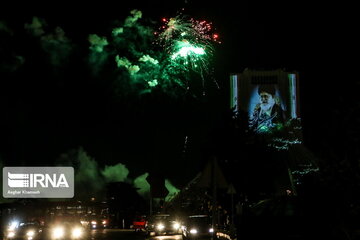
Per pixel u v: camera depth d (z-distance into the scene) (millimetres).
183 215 54875
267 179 36844
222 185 15367
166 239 35750
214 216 15227
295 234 13016
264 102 74938
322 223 12508
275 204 13781
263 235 13492
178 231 43031
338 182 12125
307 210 12977
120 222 75438
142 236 40062
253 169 36688
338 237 12164
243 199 35938
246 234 14016
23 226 35500
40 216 55156
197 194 52781
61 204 62062
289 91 75000
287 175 38250
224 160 36562
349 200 12094
